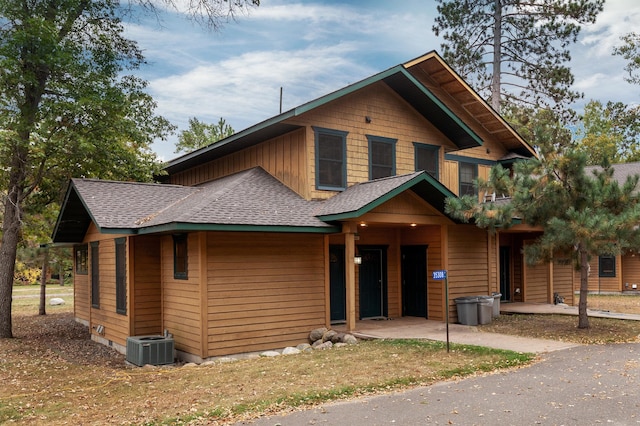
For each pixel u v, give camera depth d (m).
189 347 11.17
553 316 14.70
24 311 22.48
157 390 7.62
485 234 14.89
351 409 6.39
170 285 12.24
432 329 12.59
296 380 7.80
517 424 5.70
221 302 10.91
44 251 20.67
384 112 14.84
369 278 14.84
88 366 10.66
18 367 10.33
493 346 10.18
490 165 19.11
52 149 14.88
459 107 18.78
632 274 26.55
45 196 17.31
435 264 14.18
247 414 6.25
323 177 13.32
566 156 11.62
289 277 11.89
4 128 14.38
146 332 12.63
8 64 13.54
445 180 16.88
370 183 13.19
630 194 11.48
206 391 7.39
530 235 18.09
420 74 17.91
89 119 15.55
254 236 11.48
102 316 14.51
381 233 15.04
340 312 14.09
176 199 13.93
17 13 14.15
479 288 14.60
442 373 8.04
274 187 13.40
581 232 10.76
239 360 10.04
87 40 16.36
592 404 6.34
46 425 6.09
